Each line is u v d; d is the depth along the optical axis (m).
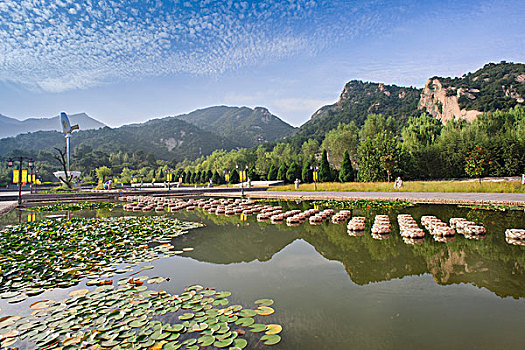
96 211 15.30
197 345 2.86
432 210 12.29
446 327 3.13
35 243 7.35
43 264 5.66
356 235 7.96
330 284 4.47
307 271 5.11
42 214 14.30
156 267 5.48
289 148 66.44
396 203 14.93
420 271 4.96
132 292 4.25
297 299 3.95
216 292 4.23
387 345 2.80
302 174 42.72
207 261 5.83
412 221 8.88
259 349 2.77
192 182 60.16
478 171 30.06
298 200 19.17
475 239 7.09
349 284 4.45
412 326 3.17
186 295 4.10
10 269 5.36
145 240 7.69
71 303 3.94
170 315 3.52
